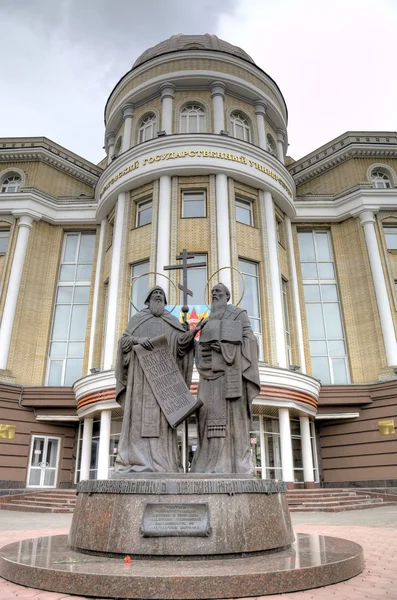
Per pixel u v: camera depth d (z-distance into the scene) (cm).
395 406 1759
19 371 1920
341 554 430
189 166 1836
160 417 517
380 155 2270
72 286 2156
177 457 516
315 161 2364
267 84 2272
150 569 362
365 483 1744
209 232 1791
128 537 407
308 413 1703
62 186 2353
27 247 2088
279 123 2347
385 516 1112
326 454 1862
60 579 357
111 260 1883
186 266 637
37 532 795
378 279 1984
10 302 1950
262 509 440
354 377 1939
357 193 2123
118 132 2358
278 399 1540
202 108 2117
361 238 2100
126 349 550
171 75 2092
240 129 2153
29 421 1823
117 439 1728
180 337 560
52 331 2072
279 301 1788
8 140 2306
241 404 528
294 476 1731
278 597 346
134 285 1814
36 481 1789
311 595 352
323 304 2103
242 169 1873
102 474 1544
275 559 404
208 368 545
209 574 347
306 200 2198
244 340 550
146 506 415
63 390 1830
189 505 416
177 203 1838
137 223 1941
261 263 1844
